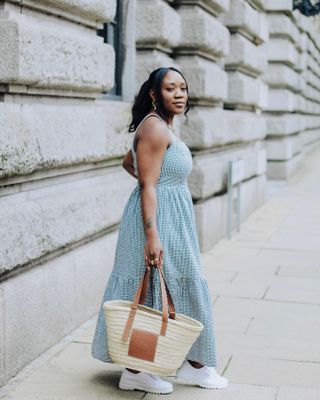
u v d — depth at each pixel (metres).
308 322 6.28
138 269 4.50
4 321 4.67
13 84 4.83
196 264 4.56
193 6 8.78
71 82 5.56
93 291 6.20
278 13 17.42
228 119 10.43
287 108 18.03
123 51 7.86
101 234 6.54
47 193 5.46
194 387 4.73
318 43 26.95
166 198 4.50
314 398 4.61
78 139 5.74
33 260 5.11
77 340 5.60
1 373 4.67
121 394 4.61
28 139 4.88
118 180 6.81
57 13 5.45
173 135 4.53
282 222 11.87
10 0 4.82
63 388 4.70
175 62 8.91
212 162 9.58
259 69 12.47
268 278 7.89
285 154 18.28
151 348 4.20
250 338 5.82
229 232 10.20
